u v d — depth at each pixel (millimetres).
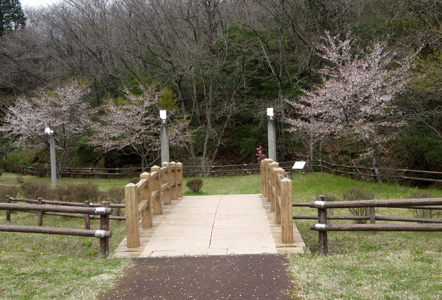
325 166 17922
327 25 19625
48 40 27969
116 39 24328
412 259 4574
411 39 14680
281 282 3867
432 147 14320
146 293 3723
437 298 3332
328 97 14383
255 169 20547
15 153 29609
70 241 7016
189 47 21406
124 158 25281
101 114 24750
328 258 4680
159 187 7449
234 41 22062
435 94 12633
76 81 22344
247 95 23609
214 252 4992
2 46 27016
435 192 12094
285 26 21734
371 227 4750
